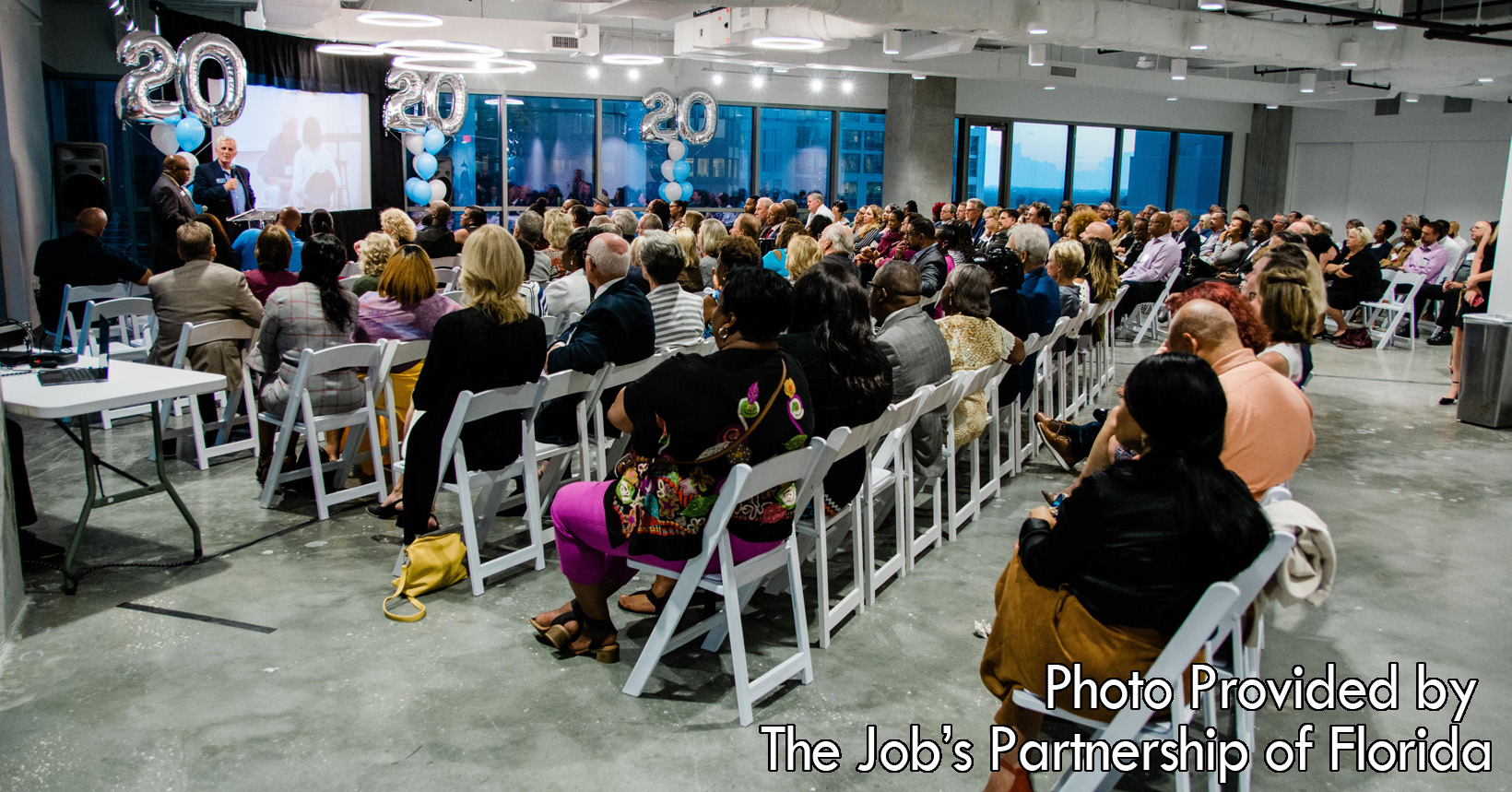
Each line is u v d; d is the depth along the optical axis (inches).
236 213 339.6
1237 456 98.5
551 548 152.7
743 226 261.1
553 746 99.6
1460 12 471.2
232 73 325.7
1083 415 249.1
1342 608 139.1
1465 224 639.8
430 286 171.0
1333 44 429.4
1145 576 75.7
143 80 311.0
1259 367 101.1
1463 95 566.9
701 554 103.5
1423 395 291.7
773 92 562.6
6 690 107.9
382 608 130.1
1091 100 658.2
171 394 130.8
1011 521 170.2
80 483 176.4
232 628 123.6
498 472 139.9
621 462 108.2
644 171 551.8
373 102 476.1
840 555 154.9
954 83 578.2
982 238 398.6
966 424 161.2
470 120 507.8
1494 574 152.3
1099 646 78.5
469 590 136.4
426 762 96.1
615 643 118.0
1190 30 392.5
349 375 165.5
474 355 129.4
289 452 182.4
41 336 245.6
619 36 515.2
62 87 407.8
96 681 110.0
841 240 242.7
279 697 107.5
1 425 121.5
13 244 302.2
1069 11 357.7
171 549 148.3
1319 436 239.9
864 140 598.5
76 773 93.2
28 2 336.8
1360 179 697.6
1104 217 449.7
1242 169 738.2
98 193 318.3
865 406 118.3
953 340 160.7
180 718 102.8
